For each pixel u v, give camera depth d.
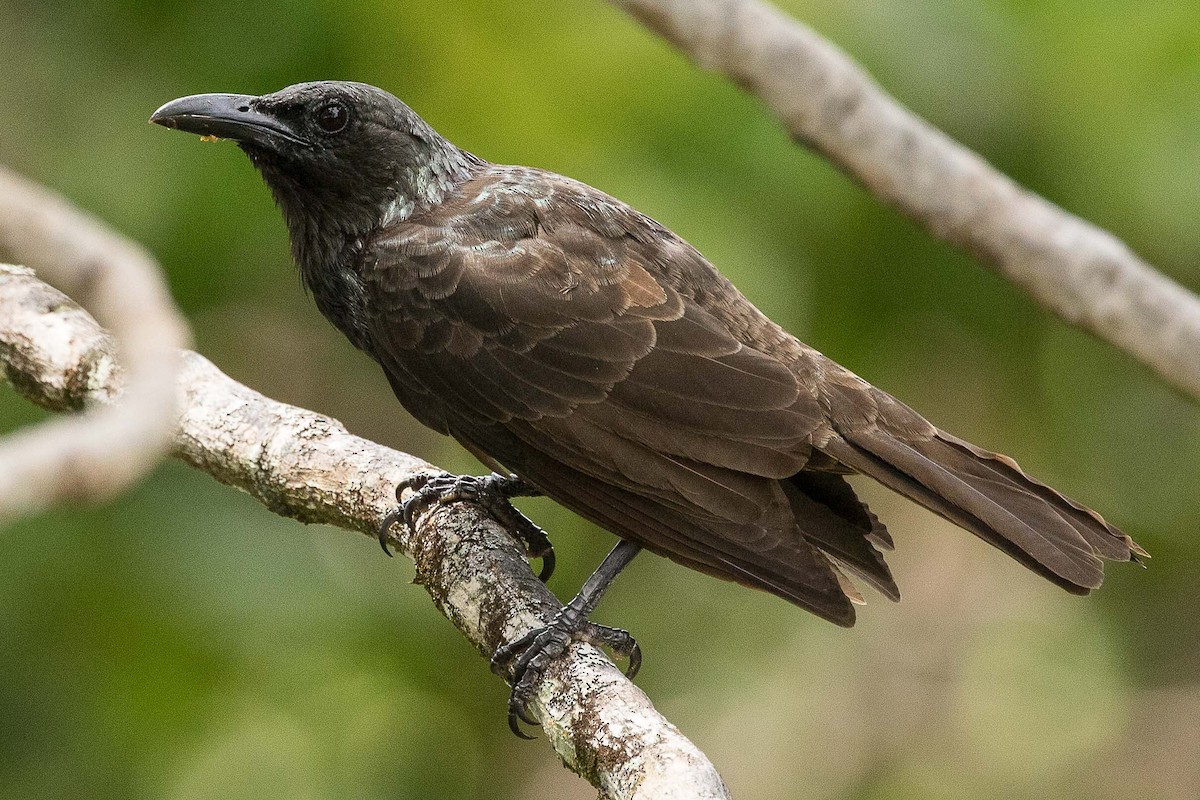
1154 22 10.41
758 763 15.81
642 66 10.82
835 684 16.50
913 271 11.34
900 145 8.43
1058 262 8.35
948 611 17.11
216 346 13.70
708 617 15.05
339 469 9.05
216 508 11.59
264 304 12.89
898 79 10.62
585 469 8.56
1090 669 16.27
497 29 11.02
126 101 11.45
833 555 8.44
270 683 11.66
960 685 16.56
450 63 11.09
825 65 8.41
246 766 12.04
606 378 8.59
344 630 11.75
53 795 11.61
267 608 11.51
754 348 8.82
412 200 9.47
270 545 11.65
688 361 8.55
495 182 9.41
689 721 15.77
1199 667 16.14
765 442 8.38
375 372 14.38
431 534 8.70
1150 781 15.81
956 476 8.42
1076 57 10.54
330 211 9.54
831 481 8.77
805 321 11.04
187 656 11.49
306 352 14.23
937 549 17.42
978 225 8.39
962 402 13.69
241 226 11.30
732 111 10.66
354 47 11.09
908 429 8.68
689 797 6.63
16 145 11.55
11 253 5.02
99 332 9.45
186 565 11.36
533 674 7.87
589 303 8.72
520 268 8.84
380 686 12.33
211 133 9.38
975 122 10.77
